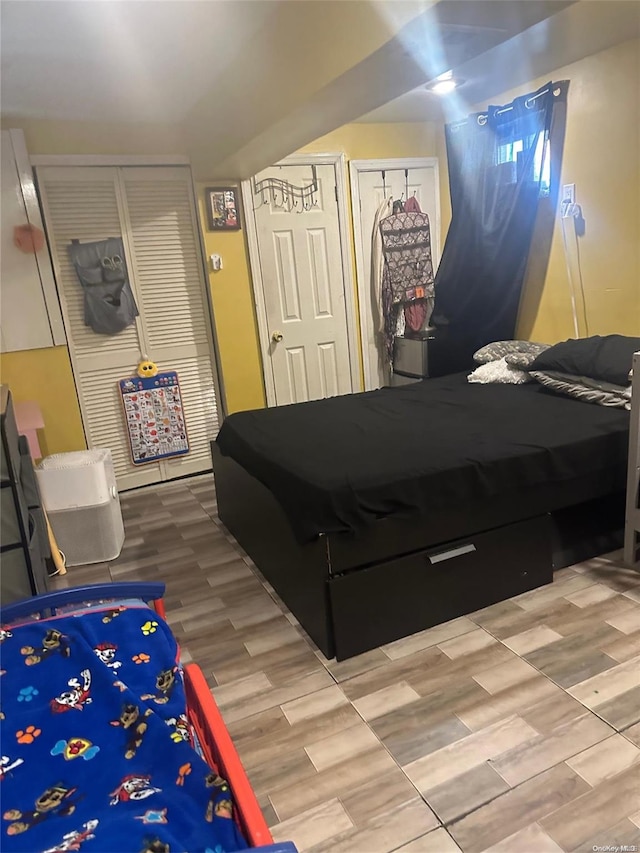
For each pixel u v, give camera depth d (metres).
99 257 3.59
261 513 2.49
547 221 3.67
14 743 1.10
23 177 3.25
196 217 3.86
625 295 3.29
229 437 2.88
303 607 2.18
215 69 2.76
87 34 2.22
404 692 1.85
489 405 2.89
